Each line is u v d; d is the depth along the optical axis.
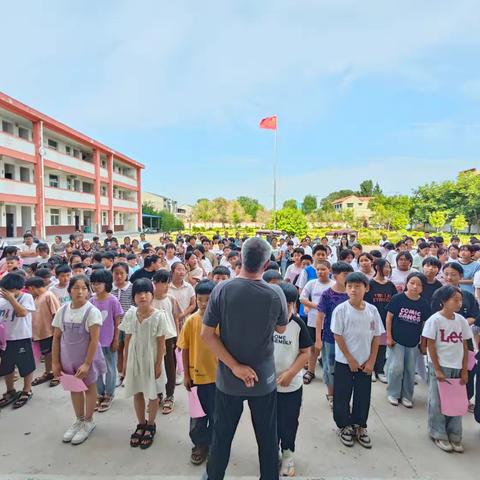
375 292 4.79
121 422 3.73
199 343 3.14
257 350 2.29
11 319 4.10
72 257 7.13
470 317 4.31
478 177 44.31
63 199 27.19
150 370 3.37
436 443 3.32
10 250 6.41
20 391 4.32
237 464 3.04
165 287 4.32
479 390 3.45
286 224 29.88
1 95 19.56
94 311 3.53
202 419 3.08
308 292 5.12
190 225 64.12
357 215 71.12
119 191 42.44
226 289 2.29
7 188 20.67
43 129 25.38
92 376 3.49
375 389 4.56
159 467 2.99
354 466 3.01
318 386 4.68
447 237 33.69
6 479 2.81
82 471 2.93
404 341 4.05
